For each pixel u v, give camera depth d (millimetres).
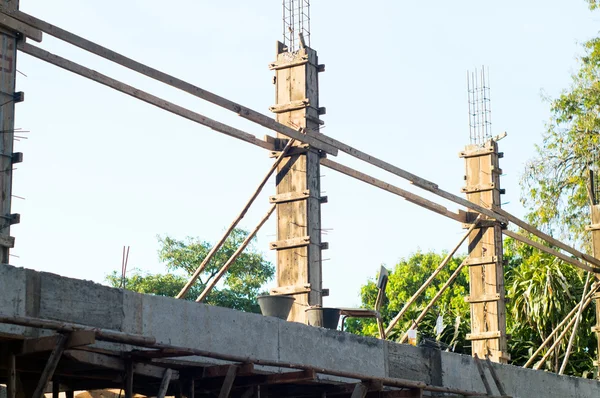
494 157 23297
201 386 12727
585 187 30734
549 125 31688
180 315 12055
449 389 14828
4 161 12664
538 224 31500
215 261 47375
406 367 15961
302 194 17562
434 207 21656
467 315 41969
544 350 33219
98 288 11164
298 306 17312
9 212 12625
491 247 22969
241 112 16094
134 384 12586
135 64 14469
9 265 10352
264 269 48219
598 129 31156
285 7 18844
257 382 12547
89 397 15422
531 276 34031
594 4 31641
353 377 12844
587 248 30984
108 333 9461
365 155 19016
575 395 20969
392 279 51188
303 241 17453
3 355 10242
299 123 18000
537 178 31516
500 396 15750
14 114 12914
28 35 13125
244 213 17109
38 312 10523
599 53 31344
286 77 18406
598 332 25406
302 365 12039
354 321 54781
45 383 9312
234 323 12781
